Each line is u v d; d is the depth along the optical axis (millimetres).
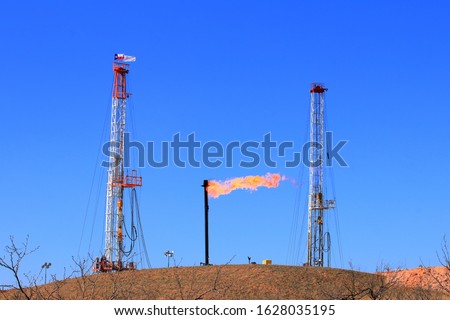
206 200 65812
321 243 87688
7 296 35094
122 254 82500
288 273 53719
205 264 58438
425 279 39438
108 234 85688
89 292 45031
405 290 36750
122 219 86750
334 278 52406
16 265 26500
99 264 52406
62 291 44906
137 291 47875
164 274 52531
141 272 53406
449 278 37344
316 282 51344
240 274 53344
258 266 56156
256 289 50250
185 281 51156
